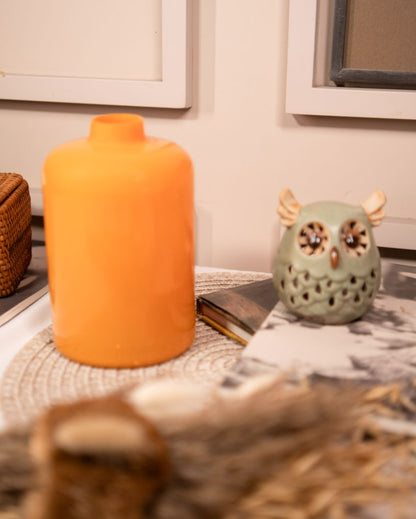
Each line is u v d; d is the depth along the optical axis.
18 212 0.68
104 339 0.54
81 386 0.53
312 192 0.79
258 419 0.33
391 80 0.71
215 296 0.63
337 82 0.73
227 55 0.76
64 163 0.51
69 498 0.32
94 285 0.52
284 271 0.55
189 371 0.55
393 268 0.66
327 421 0.34
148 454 0.32
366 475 0.36
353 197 0.78
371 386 0.46
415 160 0.75
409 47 0.69
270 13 0.73
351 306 0.54
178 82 0.75
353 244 0.53
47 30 0.79
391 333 0.53
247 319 0.59
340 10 0.70
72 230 0.51
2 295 0.67
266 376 0.41
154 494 0.33
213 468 0.33
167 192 0.51
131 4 0.76
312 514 0.35
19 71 0.82
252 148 0.79
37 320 0.65
